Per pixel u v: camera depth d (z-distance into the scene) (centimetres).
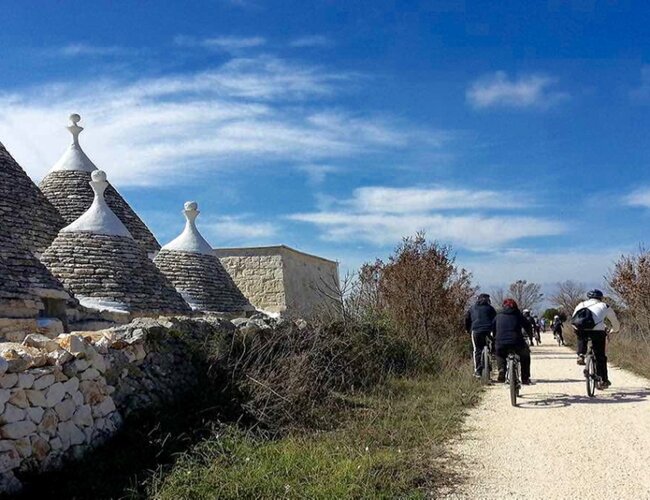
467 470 644
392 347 1357
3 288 1085
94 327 1244
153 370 801
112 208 1811
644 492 571
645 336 2005
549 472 634
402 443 738
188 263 1731
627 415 894
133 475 598
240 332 952
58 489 565
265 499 551
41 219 1535
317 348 1054
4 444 559
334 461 639
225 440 686
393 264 1888
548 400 1040
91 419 669
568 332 3353
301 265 2895
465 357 1764
